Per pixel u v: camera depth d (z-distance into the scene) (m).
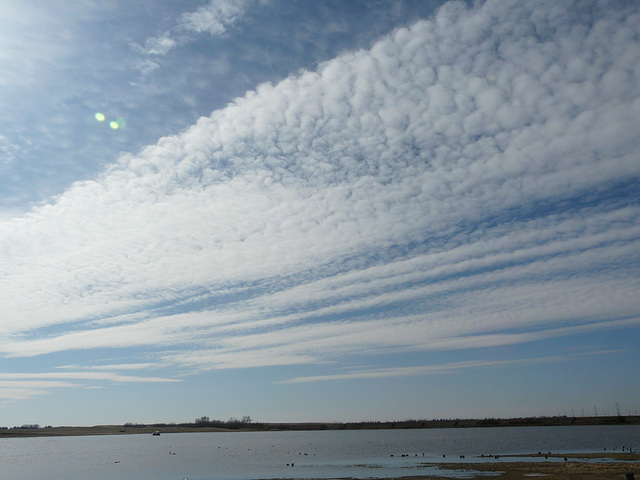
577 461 93.00
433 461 108.38
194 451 179.00
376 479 77.75
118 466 118.69
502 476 75.56
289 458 133.38
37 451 194.50
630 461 89.81
